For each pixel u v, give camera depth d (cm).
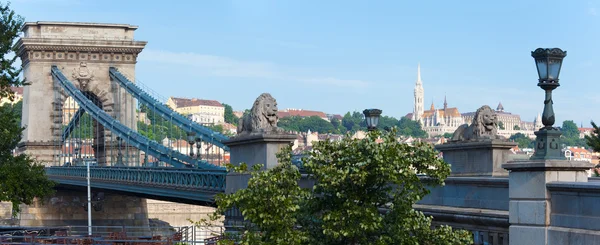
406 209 3475
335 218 3416
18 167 8719
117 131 11206
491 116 5094
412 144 3528
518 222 3281
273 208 3484
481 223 3666
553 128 3241
